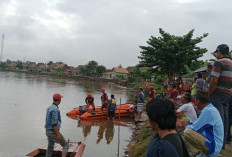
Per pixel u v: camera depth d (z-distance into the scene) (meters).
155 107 1.94
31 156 7.29
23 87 34.81
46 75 93.69
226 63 4.06
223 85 4.09
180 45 25.86
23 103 19.62
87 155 8.43
